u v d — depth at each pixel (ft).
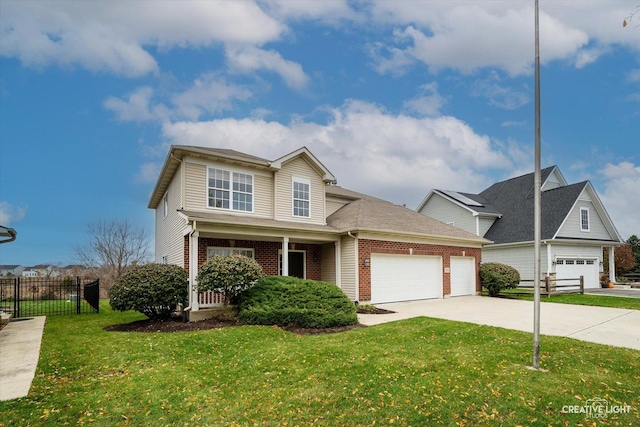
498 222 87.76
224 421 14.98
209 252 45.50
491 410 15.43
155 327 33.60
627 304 48.34
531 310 43.14
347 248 49.96
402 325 32.63
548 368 20.35
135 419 15.14
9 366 21.75
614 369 20.36
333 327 33.27
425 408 15.64
